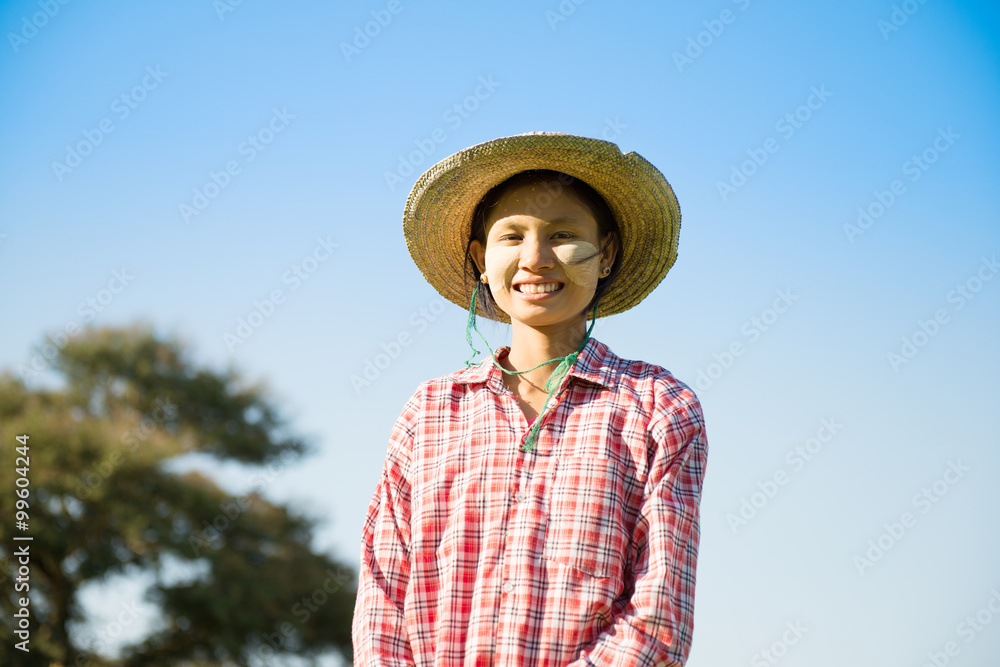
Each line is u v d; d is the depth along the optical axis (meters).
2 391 23.12
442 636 1.94
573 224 2.24
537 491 2.00
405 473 2.22
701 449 2.08
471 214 2.43
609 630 1.85
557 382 2.17
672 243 2.44
